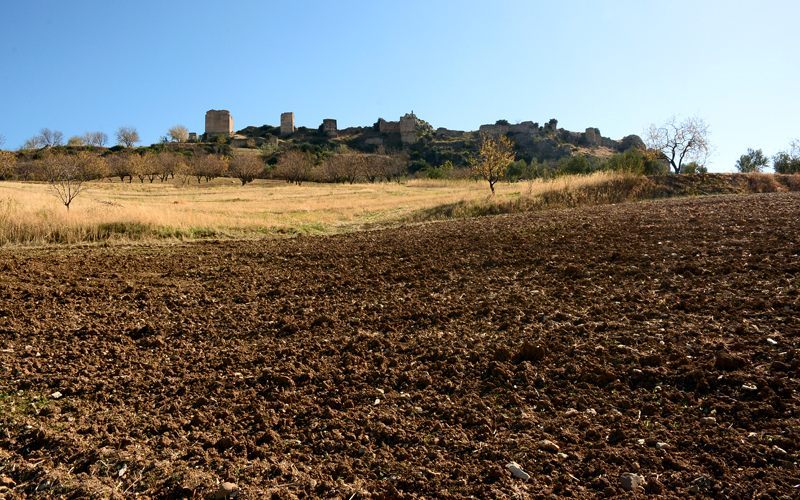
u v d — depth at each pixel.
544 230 11.95
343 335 6.43
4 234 14.41
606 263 8.40
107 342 6.31
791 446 3.25
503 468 3.41
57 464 3.60
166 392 4.88
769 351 4.52
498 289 7.85
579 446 3.60
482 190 38.09
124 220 16.53
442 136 121.12
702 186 23.30
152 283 9.62
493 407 4.30
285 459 3.71
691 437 3.52
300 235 17.16
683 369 4.41
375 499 3.19
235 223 18.97
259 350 6.04
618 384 4.38
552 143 106.69
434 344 5.86
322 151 108.50
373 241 13.91
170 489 3.30
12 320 7.03
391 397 4.63
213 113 125.31
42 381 5.08
